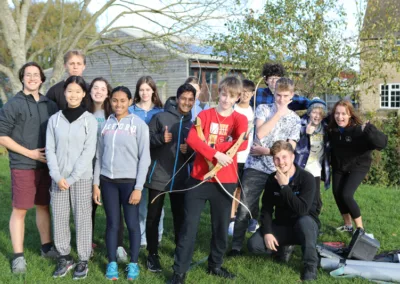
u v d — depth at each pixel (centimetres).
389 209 749
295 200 447
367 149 567
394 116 1264
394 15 1285
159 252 523
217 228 436
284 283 435
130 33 2375
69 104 447
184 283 430
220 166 409
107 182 448
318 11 1235
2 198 798
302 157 560
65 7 1816
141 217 545
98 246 544
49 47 1777
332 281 437
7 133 448
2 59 2186
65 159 442
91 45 1762
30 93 462
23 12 1620
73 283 430
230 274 450
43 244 500
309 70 1258
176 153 468
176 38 1658
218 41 1362
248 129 433
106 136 450
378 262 457
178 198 481
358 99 1295
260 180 507
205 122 427
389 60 1254
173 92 2230
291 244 474
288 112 504
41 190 475
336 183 590
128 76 2455
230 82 418
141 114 522
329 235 604
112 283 432
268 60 1248
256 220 617
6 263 473
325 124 579
